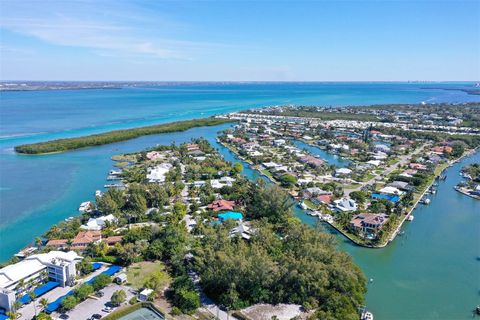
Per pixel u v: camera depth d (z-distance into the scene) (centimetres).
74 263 10694
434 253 13238
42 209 16688
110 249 12344
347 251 13225
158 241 12294
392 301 10344
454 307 10112
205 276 10300
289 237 12475
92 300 9875
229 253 10550
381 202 16988
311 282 9925
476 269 12194
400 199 17938
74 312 9338
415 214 16888
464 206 17975
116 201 16112
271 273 10156
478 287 11138
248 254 10719
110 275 10988
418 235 14662
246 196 17362
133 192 16750
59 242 12731
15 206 17038
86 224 14588
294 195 18675
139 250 12000
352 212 16012
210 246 11344
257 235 12488
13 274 9938
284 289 10138
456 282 11394
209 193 18125
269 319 9306
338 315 9069
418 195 19200
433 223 15850
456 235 14712
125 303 9775
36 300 9769
